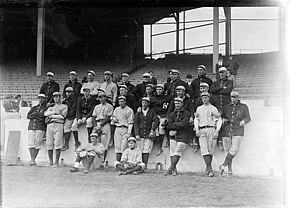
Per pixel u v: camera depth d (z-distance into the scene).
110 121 9.70
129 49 30.55
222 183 7.75
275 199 6.43
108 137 9.70
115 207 5.96
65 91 10.64
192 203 6.21
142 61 30.05
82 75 27.47
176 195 6.72
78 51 29.62
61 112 10.05
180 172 9.04
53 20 27.81
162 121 9.35
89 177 8.29
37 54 24.98
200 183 7.74
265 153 8.85
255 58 22.77
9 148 10.41
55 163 9.90
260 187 7.26
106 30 30.38
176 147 8.74
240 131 8.72
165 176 8.48
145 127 9.29
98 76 27.33
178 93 9.08
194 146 9.21
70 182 7.71
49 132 9.94
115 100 10.45
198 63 28.09
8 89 21.98
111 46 30.55
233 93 8.89
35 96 20.73
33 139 10.02
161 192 6.96
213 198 6.54
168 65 28.44
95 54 30.11
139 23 30.61
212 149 8.75
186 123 8.71
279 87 16.08
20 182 7.66
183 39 30.27
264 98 15.42
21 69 25.73
